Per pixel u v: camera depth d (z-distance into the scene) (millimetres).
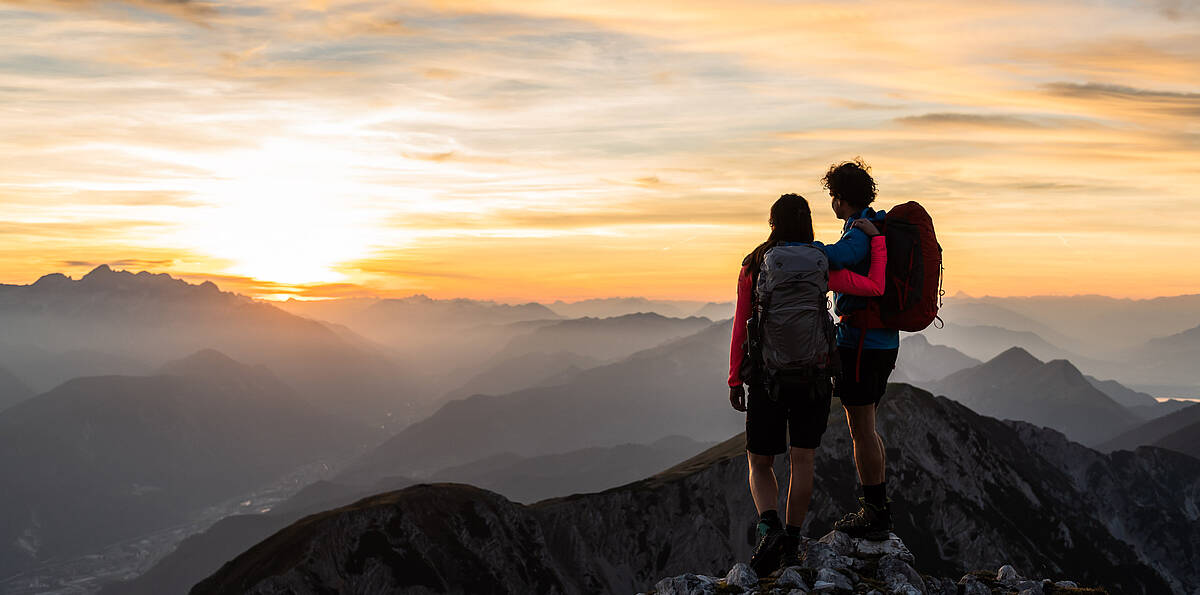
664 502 142750
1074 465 196250
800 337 7227
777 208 7762
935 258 7750
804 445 7961
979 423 172625
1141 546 175875
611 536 138000
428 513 119750
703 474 146875
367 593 103625
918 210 7949
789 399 7676
